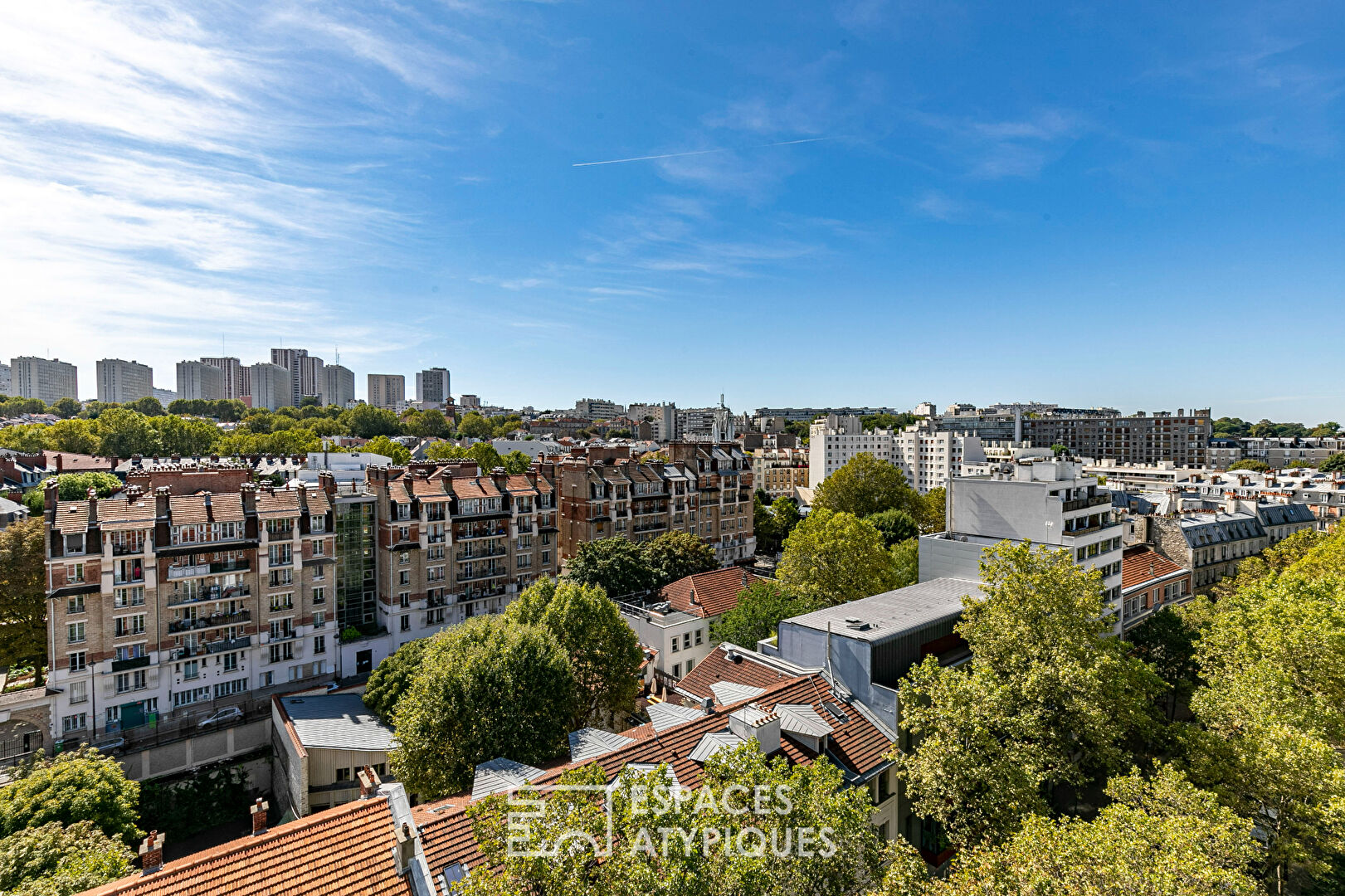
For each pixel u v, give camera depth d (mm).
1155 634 61406
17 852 34625
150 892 22172
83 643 65875
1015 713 37969
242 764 69500
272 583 76812
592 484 116688
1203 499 124125
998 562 45625
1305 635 44969
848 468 137375
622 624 58906
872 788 38594
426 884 23453
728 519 138625
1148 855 24922
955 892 24844
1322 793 33344
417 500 89250
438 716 45000
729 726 35812
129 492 74500
